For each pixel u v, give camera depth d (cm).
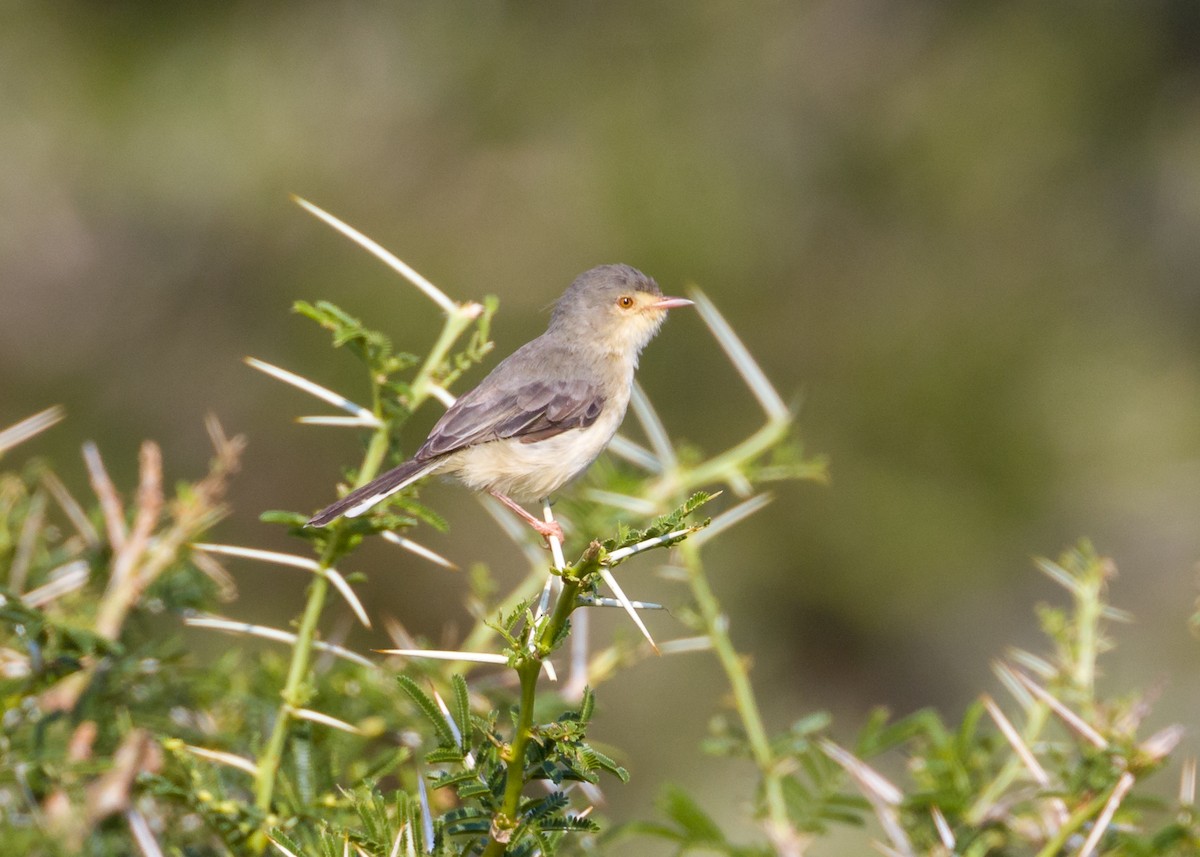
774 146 1648
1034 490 1579
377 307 1548
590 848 545
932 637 1578
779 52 1678
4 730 504
